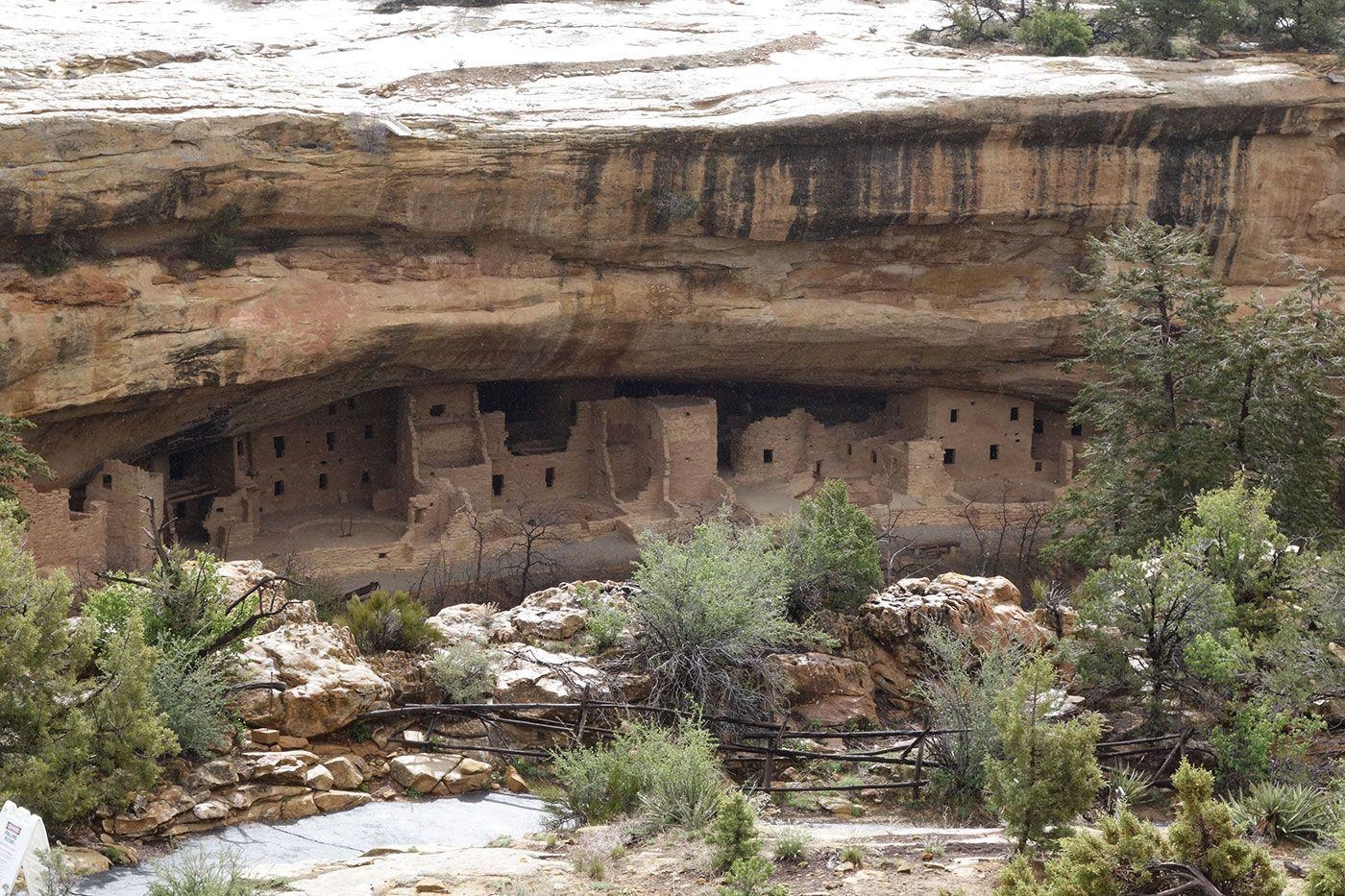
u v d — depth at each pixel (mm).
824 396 82750
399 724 23281
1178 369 45156
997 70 64562
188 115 51125
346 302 57844
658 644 25906
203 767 20875
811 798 22906
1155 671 24562
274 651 23312
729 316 64812
